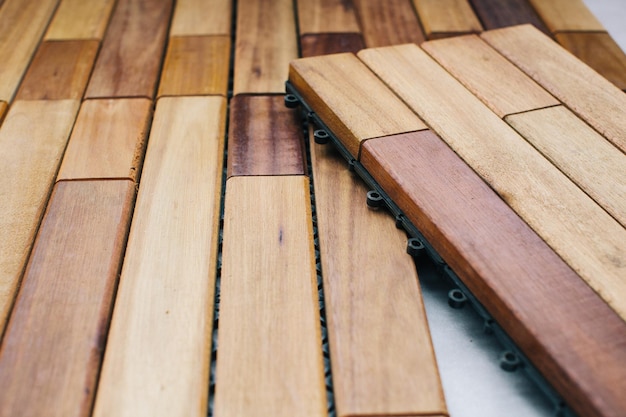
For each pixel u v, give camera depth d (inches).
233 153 18.1
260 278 14.9
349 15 24.0
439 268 15.1
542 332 12.9
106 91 20.5
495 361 14.3
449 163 16.3
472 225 14.8
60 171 17.5
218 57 22.2
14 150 18.2
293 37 23.1
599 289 13.6
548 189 15.6
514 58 20.1
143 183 17.2
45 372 13.2
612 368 12.4
